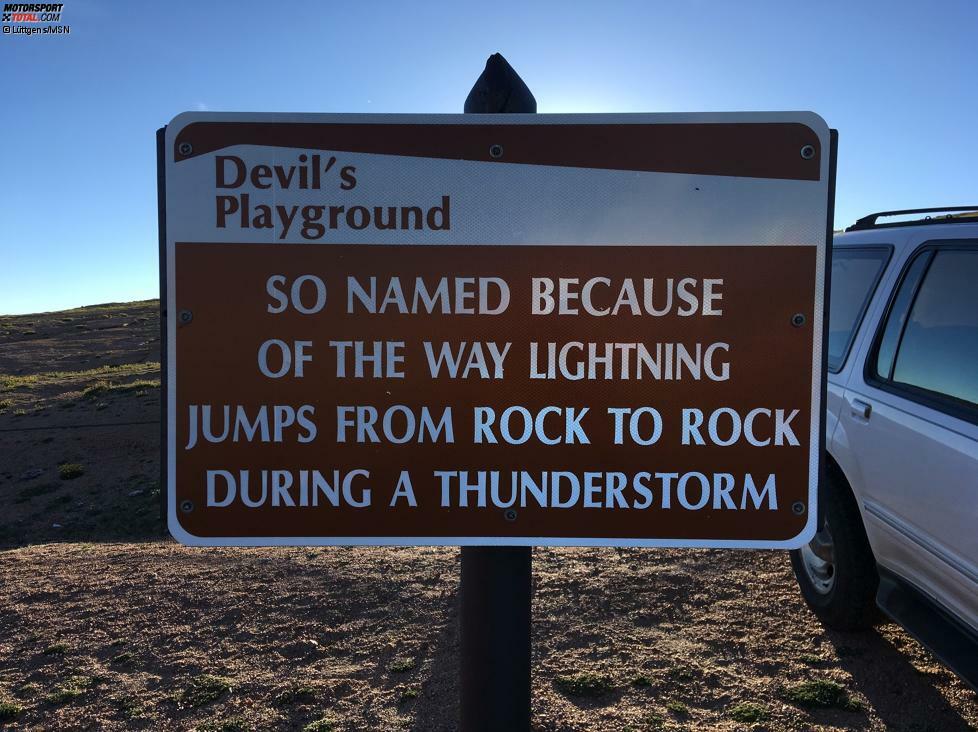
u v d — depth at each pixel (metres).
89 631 3.84
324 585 4.32
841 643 3.50
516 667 1.80
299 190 1.76
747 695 3.07
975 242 3.00
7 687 3.29
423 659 3.41
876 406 3.27
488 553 1.79
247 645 3.62
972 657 2.62
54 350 38.53
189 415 1.77
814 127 1.72
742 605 3.93
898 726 2.85
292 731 2.87
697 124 1.73
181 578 4.55
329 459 1.78
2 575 4.83
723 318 1.74
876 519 3.21
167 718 2.99
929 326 3.14
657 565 4.51
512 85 1.81
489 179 1.75
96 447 15.93
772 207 1.73
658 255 1.75
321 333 1.77
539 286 1.76
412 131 1.76
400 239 1.76
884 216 4.04
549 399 1.77
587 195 1.75
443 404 1.78
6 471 14.99
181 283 1.76
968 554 2.59
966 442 2.65
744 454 1.75
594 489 1.77
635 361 1.76
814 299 1.73
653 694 3.08
